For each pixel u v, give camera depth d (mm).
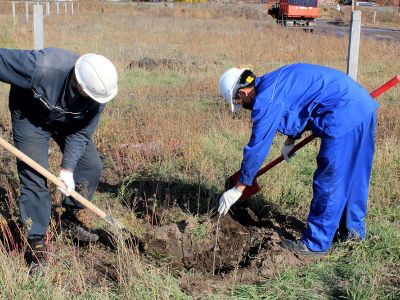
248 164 3865
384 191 5258
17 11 28984
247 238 4562
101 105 3725
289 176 5555
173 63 12547
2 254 3701
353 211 4207
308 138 4293
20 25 19266
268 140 3801
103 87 3402
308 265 4055
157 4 36500
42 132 3785
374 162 5793
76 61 3512
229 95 4004
